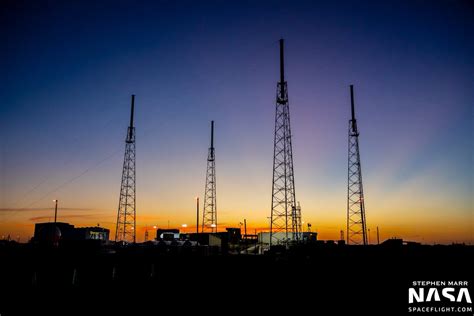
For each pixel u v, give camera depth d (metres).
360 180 77.62
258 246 87.06
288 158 68.44
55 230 76.94
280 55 71.44
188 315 41.09
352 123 80.38
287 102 69.81
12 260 59.59
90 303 48.03
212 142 92.88
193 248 70.81
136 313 43.06
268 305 42.53
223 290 49.28
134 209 81.56
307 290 46.59
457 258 47.91
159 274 56.66
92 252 62.72
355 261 50.06
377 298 42.34
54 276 58.88
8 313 44.22
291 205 67.50
